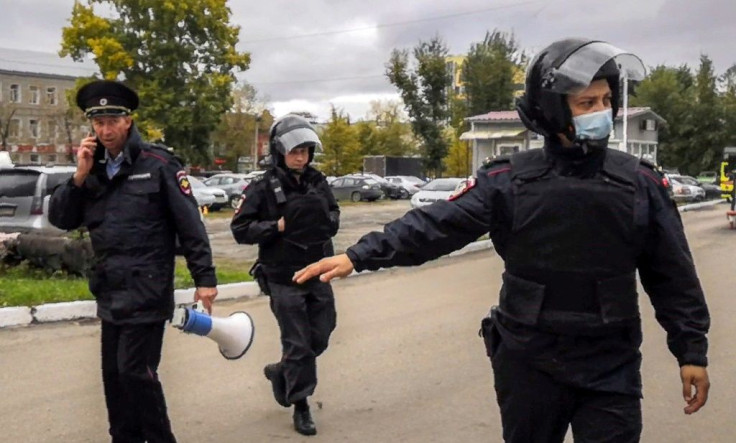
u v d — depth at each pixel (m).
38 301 9.18
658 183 2.83
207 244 4.20
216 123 39.88
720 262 15.27
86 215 4.11
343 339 8.13
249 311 9.80
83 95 4.00
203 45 39.34
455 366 7.05
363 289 11.75
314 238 5.20
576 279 2.79
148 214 4.07
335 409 5.86
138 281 4.03
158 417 4.16
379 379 6.64
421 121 52.56
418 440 5.21
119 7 38.00
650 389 6.39
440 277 13.13
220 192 31.53
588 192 2.76
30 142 71.25
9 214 12.36
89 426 5.40
